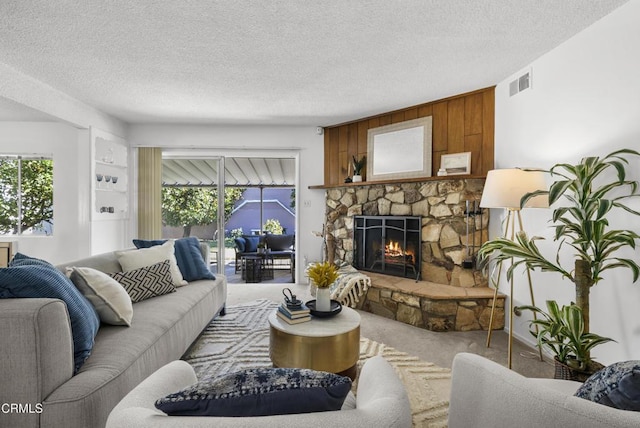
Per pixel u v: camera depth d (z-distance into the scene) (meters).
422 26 2.22
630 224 1.91
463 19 2.13
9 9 2.03
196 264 3.17
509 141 3.07
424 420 1.76
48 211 4.56
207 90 3.46
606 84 2.08
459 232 3.44
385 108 4.03
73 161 4.35
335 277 2.31
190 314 2.41
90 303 1.83
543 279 2.62
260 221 7.79
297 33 2.31
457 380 1.17
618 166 1.77
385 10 2.04
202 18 2.13
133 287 2.42
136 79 3.17
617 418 0.75
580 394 1.04
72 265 2.26
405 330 3.11
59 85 3.35
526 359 2.51
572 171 1.89
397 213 3.95
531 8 2.01
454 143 3.60
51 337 1.28
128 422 0.72
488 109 3.36
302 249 5.00
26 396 1.23
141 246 3.05
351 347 2.06
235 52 2.61
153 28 2.26
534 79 2.74
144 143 4.89
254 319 3.32
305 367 1.97
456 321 3.11
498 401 0.96
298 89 3.41
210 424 0.68
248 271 5.61
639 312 1.85
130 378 1.54
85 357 1.49
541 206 2.38
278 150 5.00
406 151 3.97
